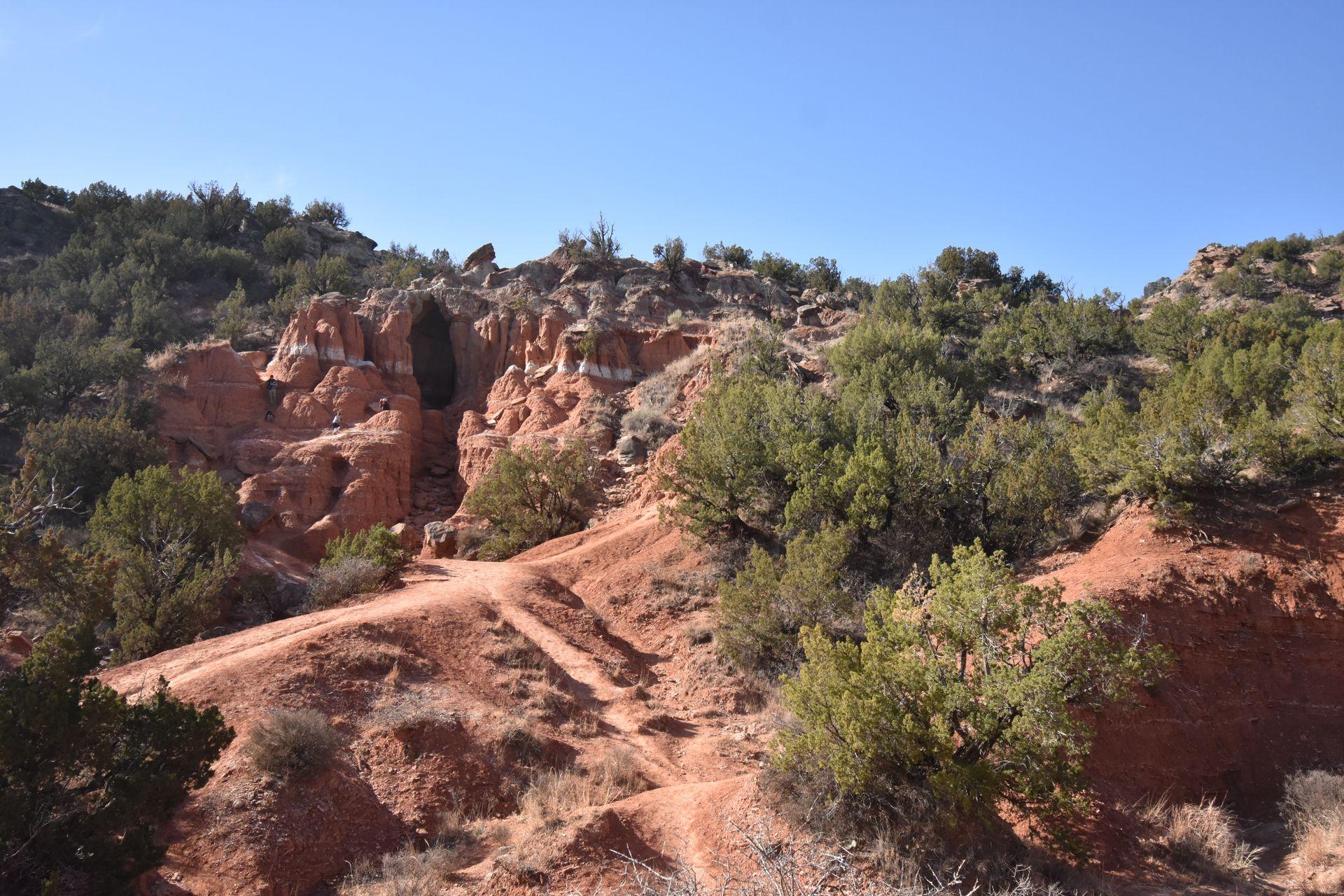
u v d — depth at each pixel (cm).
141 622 2594
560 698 1938
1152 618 1612
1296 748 1512
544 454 4116
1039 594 1334
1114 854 1264
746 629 2234
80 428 4144
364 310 5966
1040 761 1197
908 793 1264
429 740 1633
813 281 8300
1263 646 1627
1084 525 2183
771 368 4631
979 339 5406
